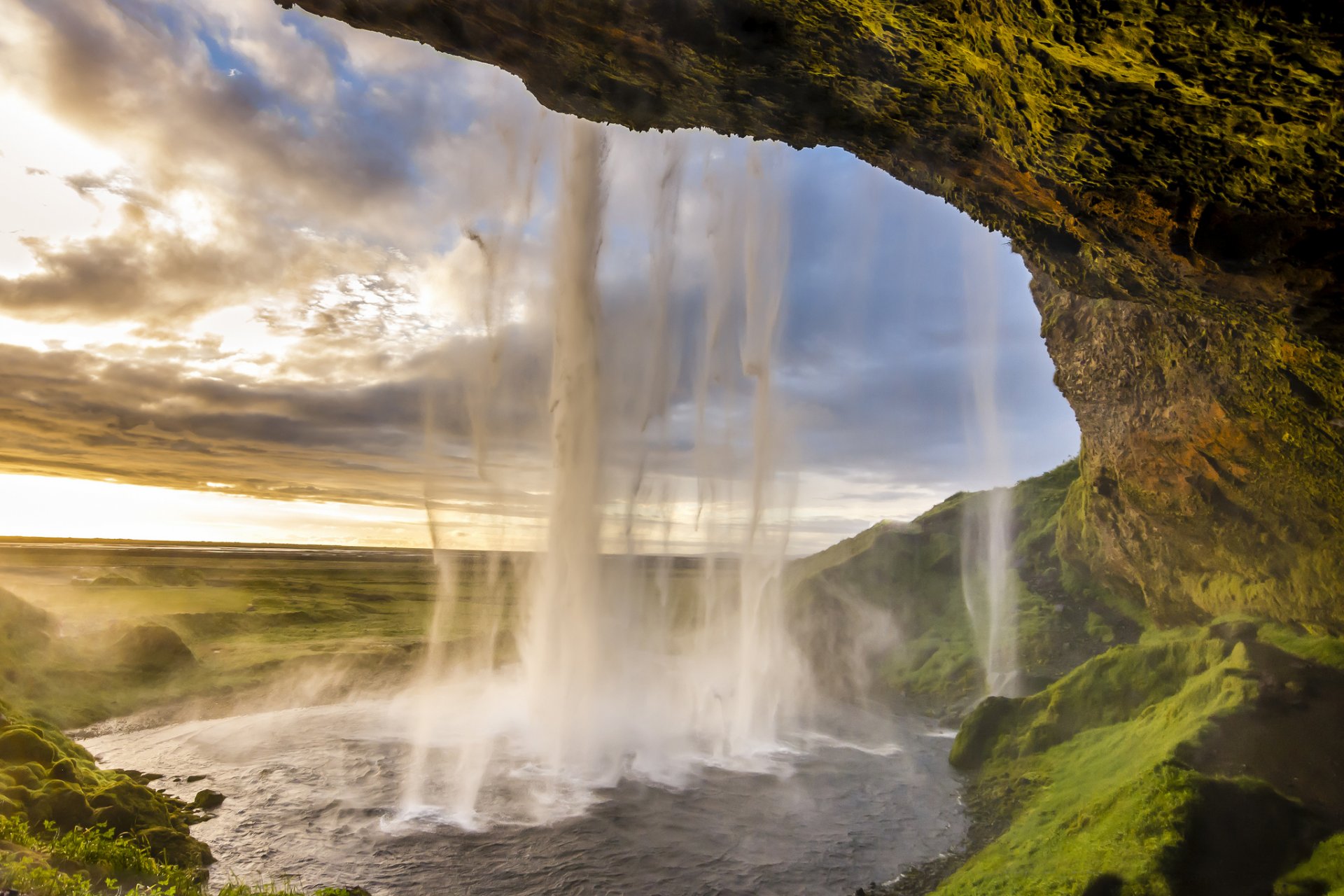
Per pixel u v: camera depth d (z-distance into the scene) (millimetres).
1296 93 5355
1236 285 7855
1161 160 6668
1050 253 9555
